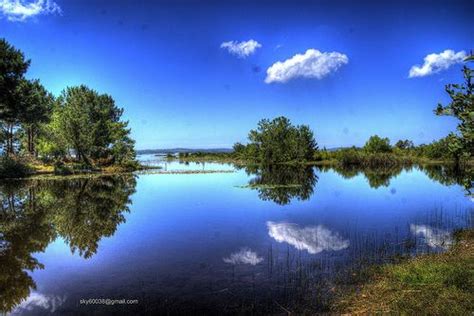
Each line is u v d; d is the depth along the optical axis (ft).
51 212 54.34
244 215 51.37
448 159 197.26
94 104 176.96
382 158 189.26
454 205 57.31
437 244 33.19
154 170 158.10
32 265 29.89
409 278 22.79
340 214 51.01
